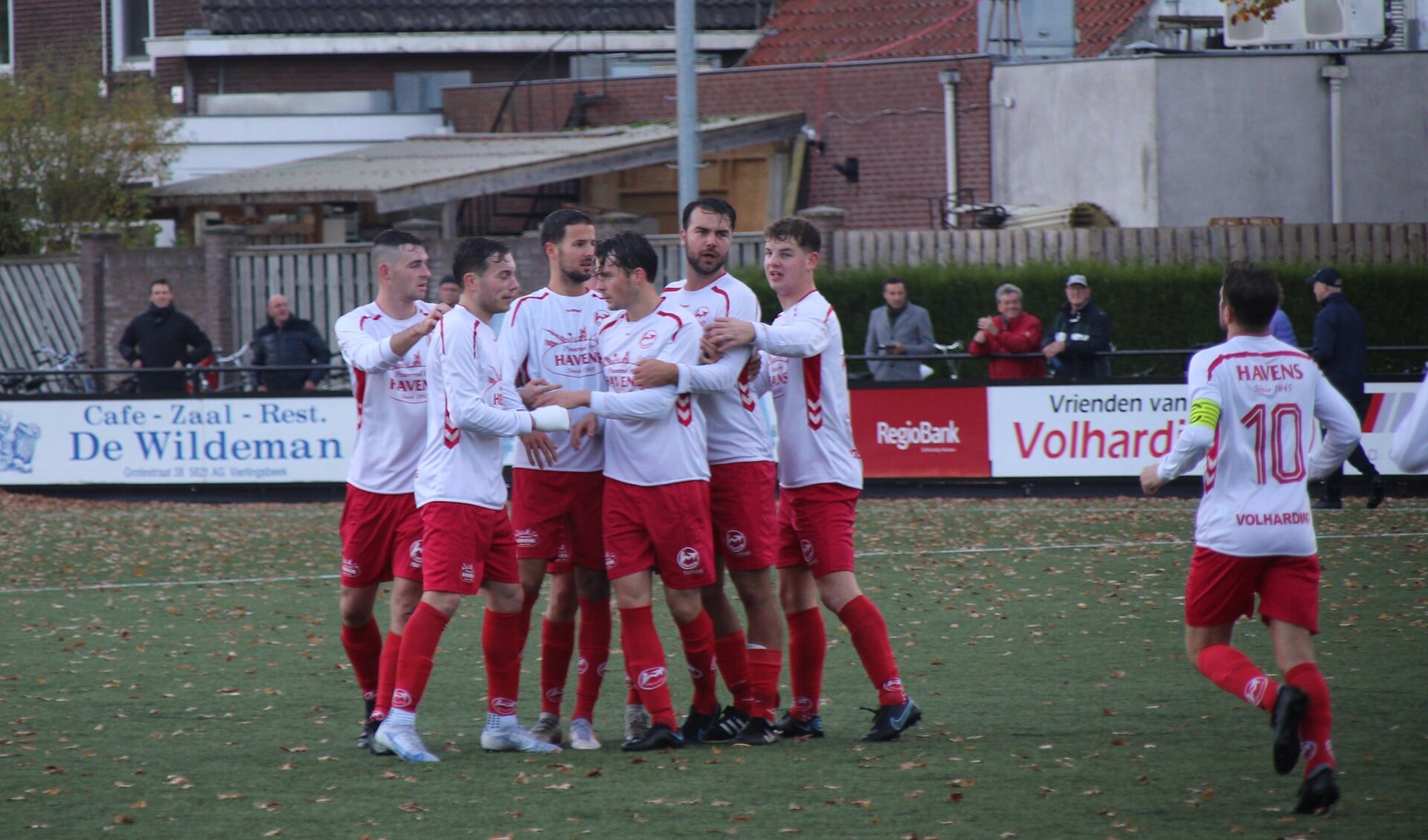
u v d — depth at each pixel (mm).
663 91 97875
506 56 107000
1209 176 80188
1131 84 80125
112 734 24938
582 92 99688
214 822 19797
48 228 89438
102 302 79875
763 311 69375
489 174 79812
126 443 58094
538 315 24625
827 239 73625
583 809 20203
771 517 24531
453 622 35031
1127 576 38906
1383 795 20141
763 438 24547
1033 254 72188
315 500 57594
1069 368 55312
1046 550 43312
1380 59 81062
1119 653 30281
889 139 90188
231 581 41000
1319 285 51656
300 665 30531
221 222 95500
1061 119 83438
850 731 24953
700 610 24359
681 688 28703
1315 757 19469
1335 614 33594
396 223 81938
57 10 110875
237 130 99500
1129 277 67938
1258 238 71500
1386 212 81812
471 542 23469
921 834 18797
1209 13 99375
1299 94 80812
